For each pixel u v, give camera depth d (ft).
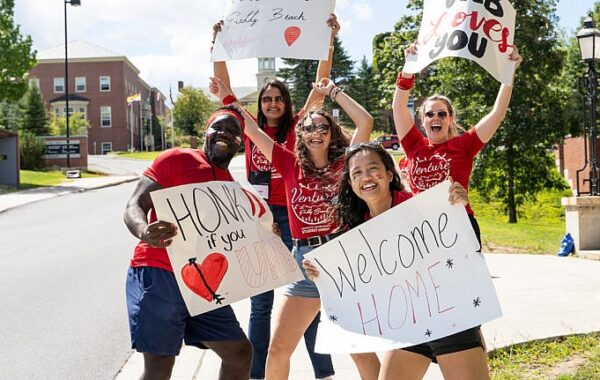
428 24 14.98
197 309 12.10
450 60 64.49
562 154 100.27
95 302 28.58
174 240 12.07
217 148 12.71
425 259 11.51
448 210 11.46
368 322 11.71
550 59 65.62
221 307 12.57
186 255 12.14
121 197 92.58
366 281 11.87
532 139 66.33
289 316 14.42
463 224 11.35
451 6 14.46
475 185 70.13
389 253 11.71
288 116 17.17
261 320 16.19
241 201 12.94
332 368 16.74
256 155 16.87
